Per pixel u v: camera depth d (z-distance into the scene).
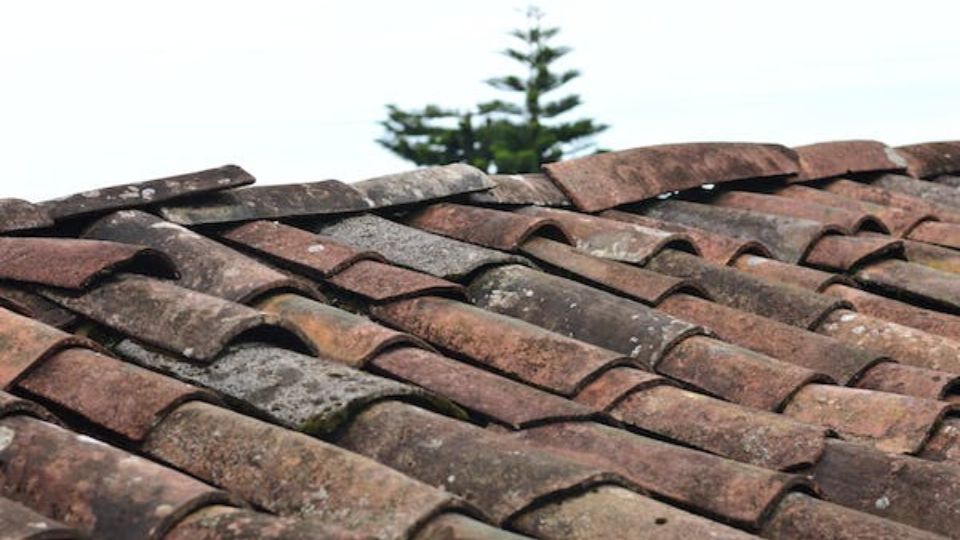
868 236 5.55
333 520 2.55
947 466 3.13
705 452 3.26
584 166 5.77
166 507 2.44
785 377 3.64
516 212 5.40
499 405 3.25
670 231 4.99
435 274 4.34
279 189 4.73
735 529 2.73
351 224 4.79
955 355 4.05
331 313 3.64
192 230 4.44
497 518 2.71
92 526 2.46
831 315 4.38
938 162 7.18
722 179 6.09
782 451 3.23
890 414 3.46
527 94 27.81
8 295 3.70
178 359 3.31
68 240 3.89
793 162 6.45
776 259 5.23
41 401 3.03
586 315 4.04
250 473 2.72
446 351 3.79
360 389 3.07
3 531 2.20
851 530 2.80
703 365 3.77
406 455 2.91
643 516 2.69
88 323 3.57
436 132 27.78
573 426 3.21
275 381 3.15
